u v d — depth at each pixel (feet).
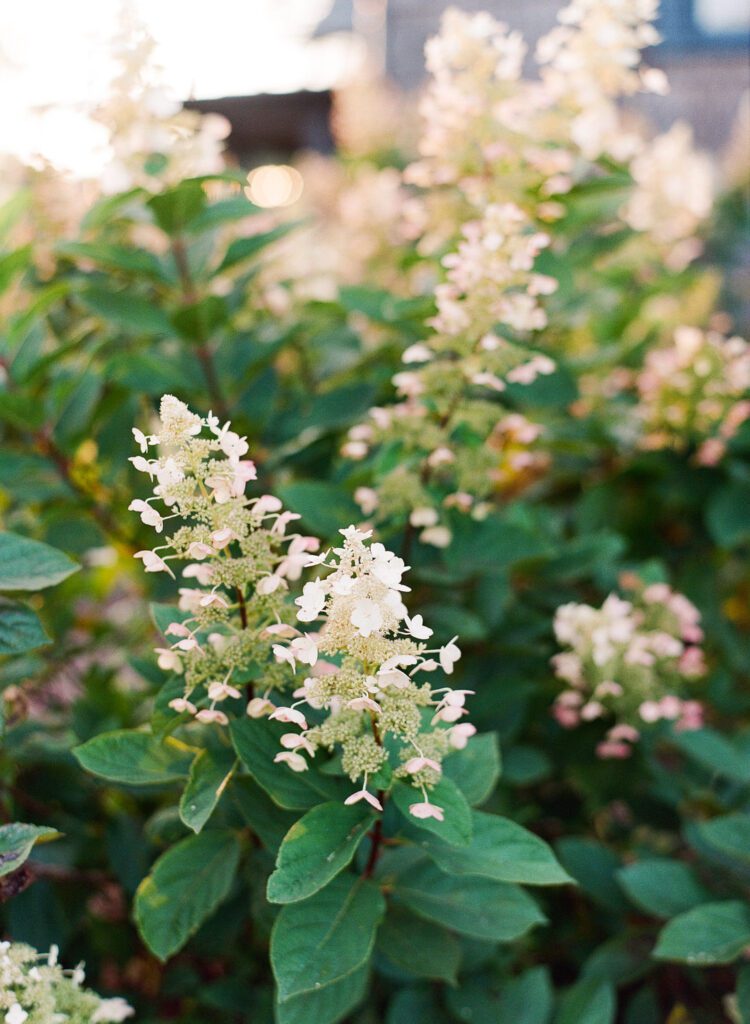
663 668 5.07
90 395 5.06
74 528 5.00
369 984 4.67
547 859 3.56
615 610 4.84
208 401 5.35
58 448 5.05
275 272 7.02
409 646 3.26
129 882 4.65
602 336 6.88
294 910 3.52
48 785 4.70
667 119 15.06
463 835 3.33
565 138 5.15
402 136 10.23
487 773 3.79
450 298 4.24
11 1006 3.36
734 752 4.94
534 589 5.55
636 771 5.21
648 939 4.91
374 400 5.23
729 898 4.64
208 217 4.85
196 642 3.45
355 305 5.33
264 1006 4.54
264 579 3.46
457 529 4.72
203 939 4.63
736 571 7.14
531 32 13.83
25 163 5.06
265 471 5.24
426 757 3.35
